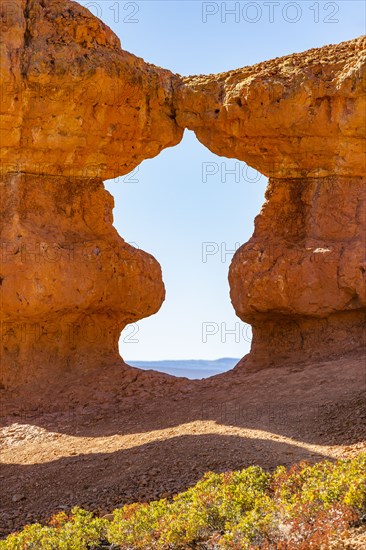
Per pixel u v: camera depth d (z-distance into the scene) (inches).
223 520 419.5
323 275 788.0
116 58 802.2
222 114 826.2
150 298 854.5
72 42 791.1
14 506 541.6
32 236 781.9
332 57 807.1
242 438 580.1
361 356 741.9
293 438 572.4
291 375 722.8
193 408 690.2
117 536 426.6
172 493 507.2
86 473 571.8
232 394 709.9
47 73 773.9
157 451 583.5
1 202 802.2
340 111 786.2
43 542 429.7
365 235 793.6
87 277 803.4
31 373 800.9
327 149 804.0
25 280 770.2
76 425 706.8
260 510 411.5
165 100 846.5
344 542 368.8
